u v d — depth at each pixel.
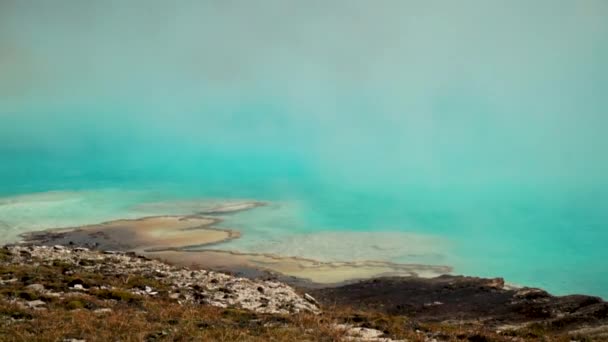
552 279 65.38
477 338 26.62
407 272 66.25
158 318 25.95
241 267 66.50
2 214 96.81
